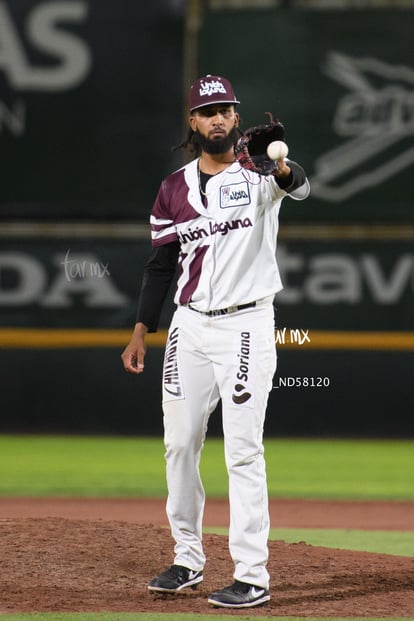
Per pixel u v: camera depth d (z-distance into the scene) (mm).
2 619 14352
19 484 34812
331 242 48031
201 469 39156
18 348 48375
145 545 19234
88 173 47594
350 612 15062
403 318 47969
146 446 45344
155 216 16188
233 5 48344
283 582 17094
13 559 17953
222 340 15328
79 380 48312
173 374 15789
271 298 15562
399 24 47344
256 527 15219
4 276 48062
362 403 48219
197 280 15578
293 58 47375
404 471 39000
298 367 48062
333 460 41875
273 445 46500
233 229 15266
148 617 14461
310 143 47625
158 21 47188
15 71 47438
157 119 47406
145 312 16484
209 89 15320
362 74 47469
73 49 47312
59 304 48094
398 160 47594
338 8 47281
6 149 47594
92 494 32562
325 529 25875
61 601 15555
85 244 47906
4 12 47312
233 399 15227
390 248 47906
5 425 48531
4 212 47750
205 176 15672
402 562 19234
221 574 17531
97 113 47406
